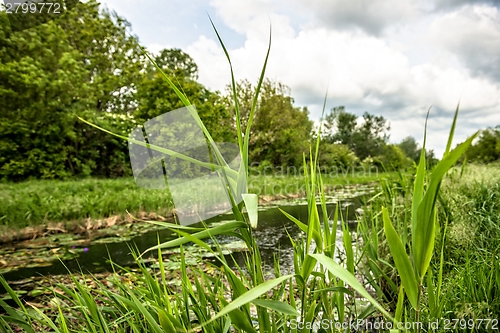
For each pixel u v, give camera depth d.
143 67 12.56
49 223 3.56
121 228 3.70
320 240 0.68
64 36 9.72
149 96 8.90
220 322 0.84
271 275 1.79
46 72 9.20
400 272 0.55
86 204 4.17
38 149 8.65
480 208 1.73
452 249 1.40
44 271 2.16
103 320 0.78
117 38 12.23
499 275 0.90
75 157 10.02
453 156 0.42
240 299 0.39
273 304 0.53
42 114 8.84
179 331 0.63
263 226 3.50
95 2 11.29
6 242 3.05
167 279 1.83
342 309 0.87
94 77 11.08
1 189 5.59
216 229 0.58
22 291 1.72
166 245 0.54
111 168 10.84
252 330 0.59
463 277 0.99
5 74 8.20
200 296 0.87
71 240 3.12
